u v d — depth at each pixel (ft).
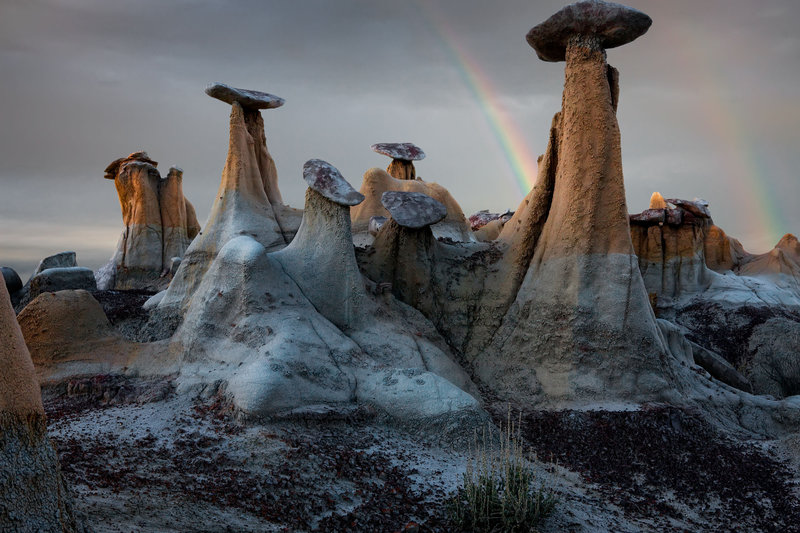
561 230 58.85
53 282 72.43
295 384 43.60
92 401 46.96
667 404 52.70
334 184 56.18
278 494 34.01
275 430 40.14
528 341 57.77
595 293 56.49
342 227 56.08
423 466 40.24
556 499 37.14
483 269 64.54
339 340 50.11
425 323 59.00
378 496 35.68
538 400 54.80
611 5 57.41
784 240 126.62
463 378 54.54
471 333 62.08
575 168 58.80
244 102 68.85
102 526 24.49
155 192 122.21
